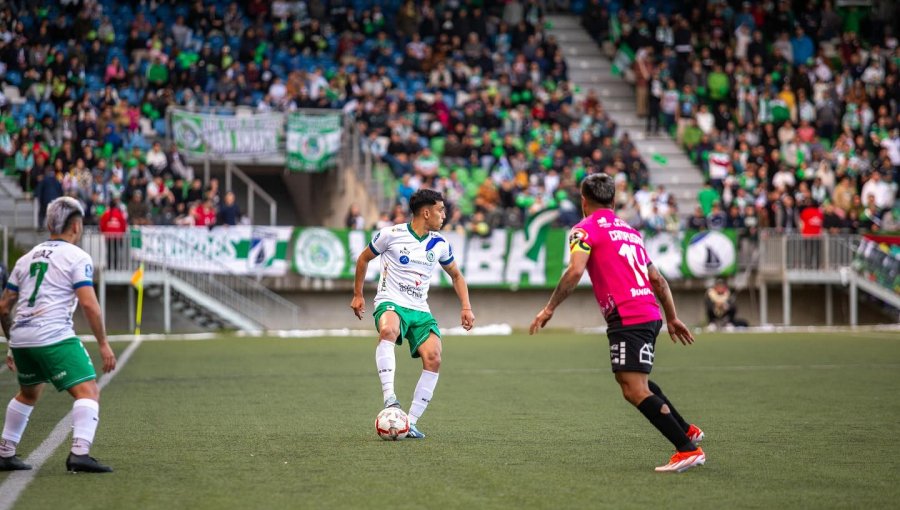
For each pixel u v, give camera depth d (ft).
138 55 349.61
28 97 323.37
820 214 319.68
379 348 104.17
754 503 73.72
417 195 106.01
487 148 345.72
